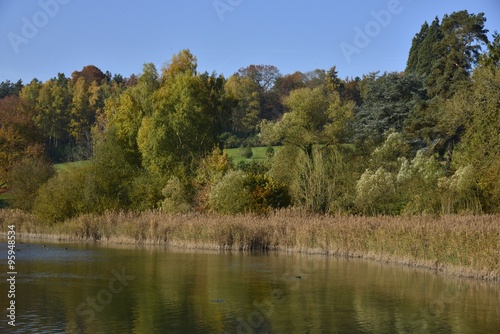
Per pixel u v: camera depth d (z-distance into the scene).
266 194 51.84
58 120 105.81
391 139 60.56
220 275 32.12
